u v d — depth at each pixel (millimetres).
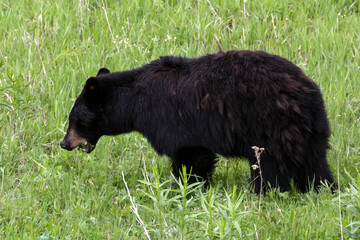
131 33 25000
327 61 23484
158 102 15953
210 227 11797
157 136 16125
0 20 25703
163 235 12805
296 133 14711
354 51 24391
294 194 15398
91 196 15703
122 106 16578
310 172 15539
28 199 15227
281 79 14711
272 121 14641
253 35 25406
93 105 16750
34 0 27234
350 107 21031
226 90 14883
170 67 16062
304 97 14781
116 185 17094
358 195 12219
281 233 13391
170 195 16125
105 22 25609
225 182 16828
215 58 15469
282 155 14922
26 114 19797
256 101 14648
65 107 20953
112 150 19141
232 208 11633
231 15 26641
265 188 15305
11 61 23219
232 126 14930
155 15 26578
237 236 12375
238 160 16125
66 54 22906
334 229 13461
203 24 25172
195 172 16156
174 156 16078
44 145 19266
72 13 26266
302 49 24672
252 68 14852
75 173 17328
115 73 16766
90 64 22781
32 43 23969
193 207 15234
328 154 18219
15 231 13508
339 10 27328
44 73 21984
